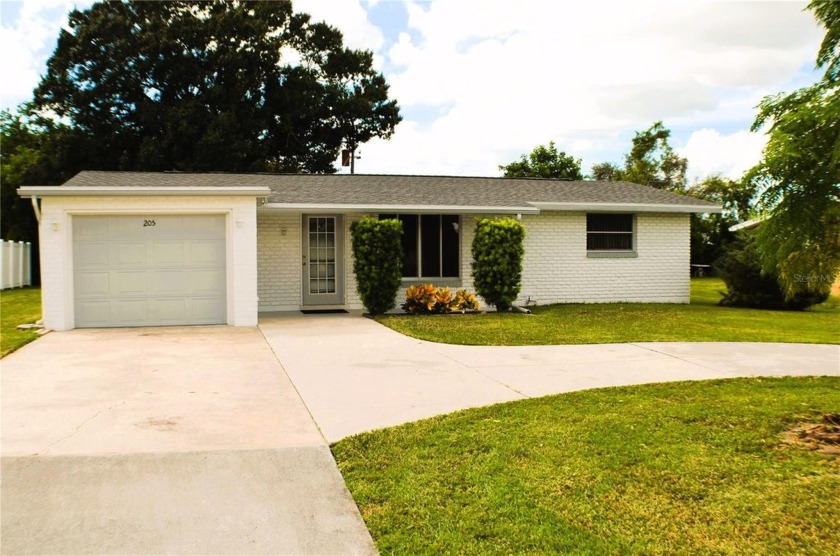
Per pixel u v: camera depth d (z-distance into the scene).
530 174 37.81
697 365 8.71
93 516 3.94
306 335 11.20
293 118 31.73
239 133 29.02
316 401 6.64
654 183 37.78
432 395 6.95
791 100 5.65
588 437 5.43
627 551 3.56
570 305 16.75
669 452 5.07
